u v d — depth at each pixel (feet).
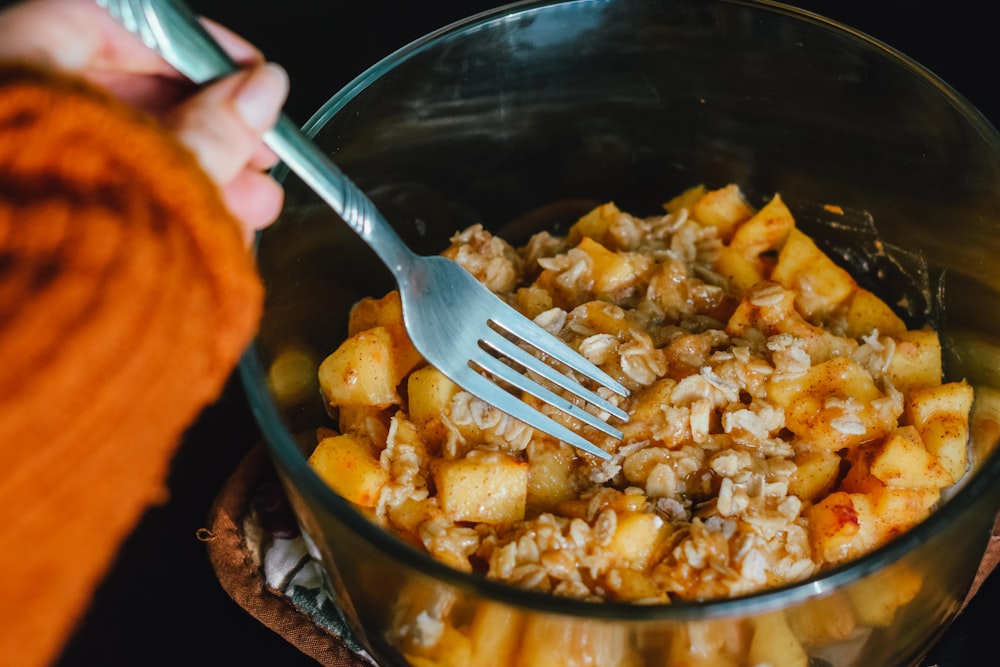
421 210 1.35
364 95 1.21
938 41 1.54
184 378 0.76
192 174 0.78
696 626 0.92
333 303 1.25
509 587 0.92
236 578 1.20
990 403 1.13
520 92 1.32
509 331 1.14
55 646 0.71
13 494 0.63
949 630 1.17
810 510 1.13
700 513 1.12
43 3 0.90
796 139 1.33
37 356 0.64
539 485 1.15
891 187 1.28
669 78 1.33
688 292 1.28
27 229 0.68
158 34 0.88
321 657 1.17
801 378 1.19
